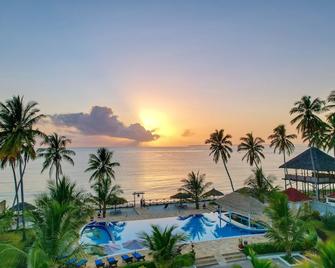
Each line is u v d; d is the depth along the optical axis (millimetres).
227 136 62812
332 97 46031
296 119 50844
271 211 30578
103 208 50844
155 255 23547
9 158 36656
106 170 55188
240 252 31016
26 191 95938
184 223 47125
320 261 9828
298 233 29109
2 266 23344
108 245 35062
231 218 48156
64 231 23141
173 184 111500
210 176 138500
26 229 36500
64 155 51062
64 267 24219
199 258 29609
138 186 107125
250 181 52906
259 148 63219
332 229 32344
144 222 47969
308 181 52938
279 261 28859
